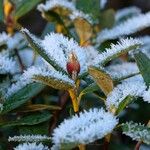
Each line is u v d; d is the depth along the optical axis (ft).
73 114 1.41
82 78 1.43
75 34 2.02
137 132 1.26
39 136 1.34
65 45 1.50
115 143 2.23
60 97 1.90
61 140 1.16
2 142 1.69
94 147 2.21
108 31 1.95
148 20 1.86
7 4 2.00
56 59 1.45
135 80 1.59
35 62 1.93
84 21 1.84
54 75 1.34
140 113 2.38
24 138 1.32
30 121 1.46
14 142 1.68
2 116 1.54
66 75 1.41
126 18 2.44
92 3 1.96
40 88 1.50
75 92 1.39
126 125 1.29
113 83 1.45
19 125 1.50
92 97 2.01
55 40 1.51
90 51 1.79
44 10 1.89
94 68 1.30
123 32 1.87
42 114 1.50
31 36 1.43
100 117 1.26
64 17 1.99
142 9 3.83
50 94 1.90
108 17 2.15
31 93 1.49
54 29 2.03
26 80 1.56
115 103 1.36
